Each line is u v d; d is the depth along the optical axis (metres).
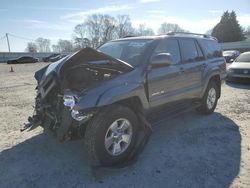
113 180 3.32
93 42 77.62
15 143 4.44
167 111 4.68
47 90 3.79
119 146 3.70
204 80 5.57
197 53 5.52
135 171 3.54
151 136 4.74
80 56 3.92
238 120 5.70
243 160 3.81
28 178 3.37
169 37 4.79
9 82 12.80
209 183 3.24
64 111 3.41
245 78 10.55
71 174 3.46
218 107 6.85
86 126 3.50
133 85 3.75
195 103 5.57
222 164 3.69
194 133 4.88
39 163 3.75
